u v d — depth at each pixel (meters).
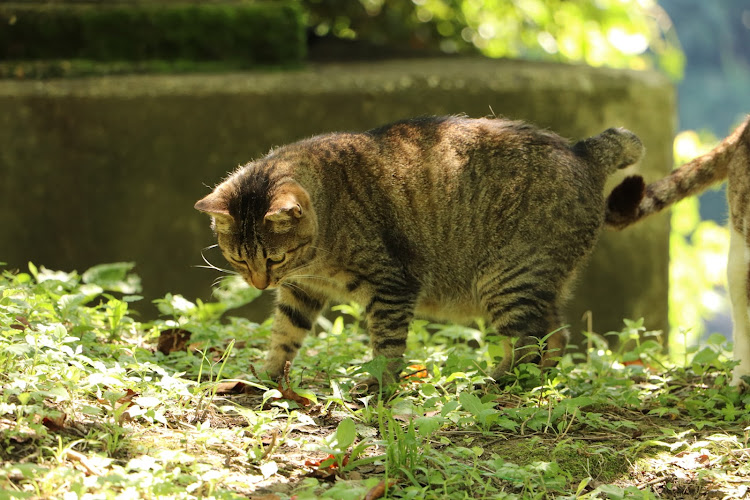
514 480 3.52
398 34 12.97
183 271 8.16
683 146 15.73
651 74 9.22
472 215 5.06
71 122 7.90
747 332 4.91
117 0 9.26
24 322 4.43
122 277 6.21
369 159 5.01
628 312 8.83
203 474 3.30
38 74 8.52
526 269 5.00
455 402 3.82
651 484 3.75
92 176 7.99
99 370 3.89
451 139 5.12
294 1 10.02
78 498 2.89
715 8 39.16
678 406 4.60
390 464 3.54
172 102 7.99
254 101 8.11
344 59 10.89
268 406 4.25
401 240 4.98
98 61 8.98
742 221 4.86
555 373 4.68
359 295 4.97
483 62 10.20
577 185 5.04
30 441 3.35
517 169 5.04
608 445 4.05
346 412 4.24
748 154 4.83
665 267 8.94
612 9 13.68
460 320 5.39
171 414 3.90
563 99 8.60
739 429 4.28
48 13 8.90
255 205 4.71
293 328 5.01
